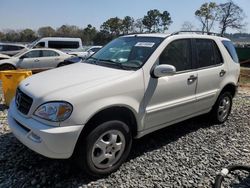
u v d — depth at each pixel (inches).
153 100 147.2
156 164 146.6
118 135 134.0
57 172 134.2
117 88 130.0
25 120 123.5
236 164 145.4
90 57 177.8
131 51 159.6
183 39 170.7
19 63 516.1
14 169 136.1
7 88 247.3
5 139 171.2
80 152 123.0
